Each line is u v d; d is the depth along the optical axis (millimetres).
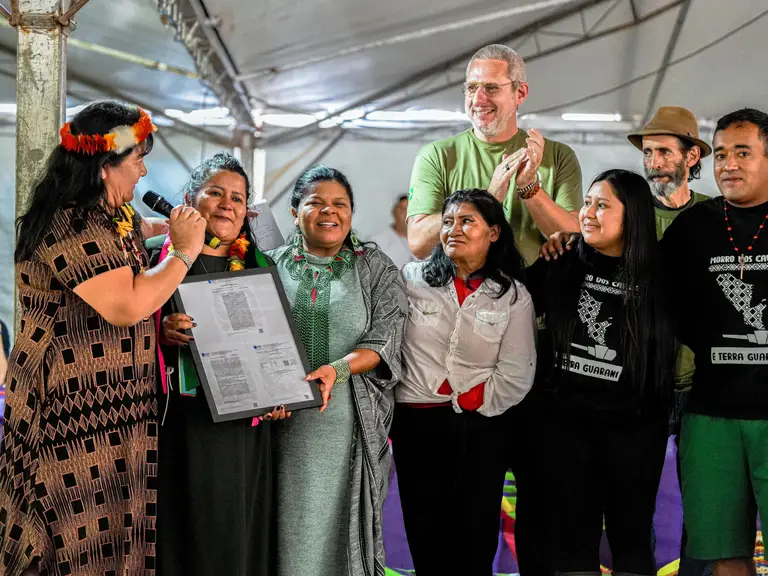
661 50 9492
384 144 12203
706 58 9570
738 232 3232
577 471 3268
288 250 3383
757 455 3191
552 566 3312
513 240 3455
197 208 3088
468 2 8273
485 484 3314
